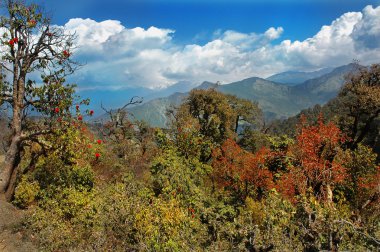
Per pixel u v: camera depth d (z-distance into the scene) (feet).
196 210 59.26
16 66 54.34
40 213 48.62
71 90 56.39
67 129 57.57
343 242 32.37
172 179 65.46
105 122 115.34
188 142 107.86
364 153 83.10
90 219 46.65
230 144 110.73
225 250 36.35
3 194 53.83
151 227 42.78
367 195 75.61
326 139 81.56
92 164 79.77
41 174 59.98
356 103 102.37
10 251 40.04
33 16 54.13
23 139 55.47
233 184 96.94
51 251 41.19
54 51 56.44
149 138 117.60
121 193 53.01
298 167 80.84
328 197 68.80
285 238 33.63
